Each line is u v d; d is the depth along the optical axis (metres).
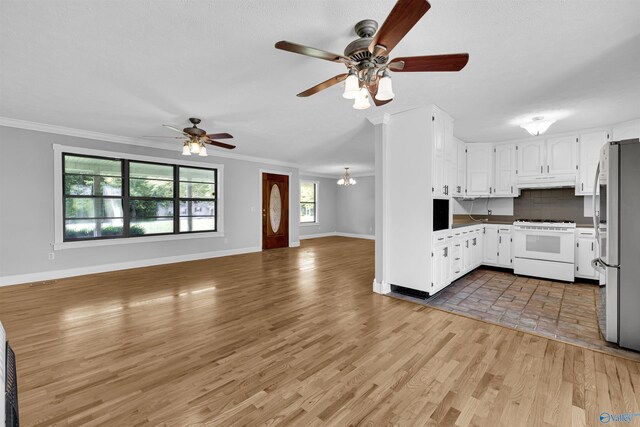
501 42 2.05
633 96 3.02
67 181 4.60
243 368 2.06
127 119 3.93
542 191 5.01
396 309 3.19
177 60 2.34
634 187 2.28
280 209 7.79
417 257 3.50
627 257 2.30
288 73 2.56
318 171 9.50
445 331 2.64
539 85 2.76
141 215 5.36
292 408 1.65
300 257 6.37
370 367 2.06
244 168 6.86
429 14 1.74
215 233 6.30
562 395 1.75
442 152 3.55
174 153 5.67
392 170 3.68
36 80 2.70
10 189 4.07
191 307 3.27
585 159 4.29
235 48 2.16
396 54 2.21
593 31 1.91
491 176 5.10
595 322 2.83
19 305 3.30
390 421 1.55
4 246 4.05
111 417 1.58
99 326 2.75
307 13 1.75
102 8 1.70
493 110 3.48
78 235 4.71
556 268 4.30
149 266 5.38
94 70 2.50
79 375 1.97
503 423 1.53
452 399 1.72
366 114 3.69
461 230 4.27
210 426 1.52
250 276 4.68
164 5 1.68
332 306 3.30
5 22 1.83
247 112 3.61
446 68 1.77
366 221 10.03
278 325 2.79
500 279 4.43
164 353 2.26
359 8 1.71
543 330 2.65
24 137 4.14
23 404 1.67
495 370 2.02
